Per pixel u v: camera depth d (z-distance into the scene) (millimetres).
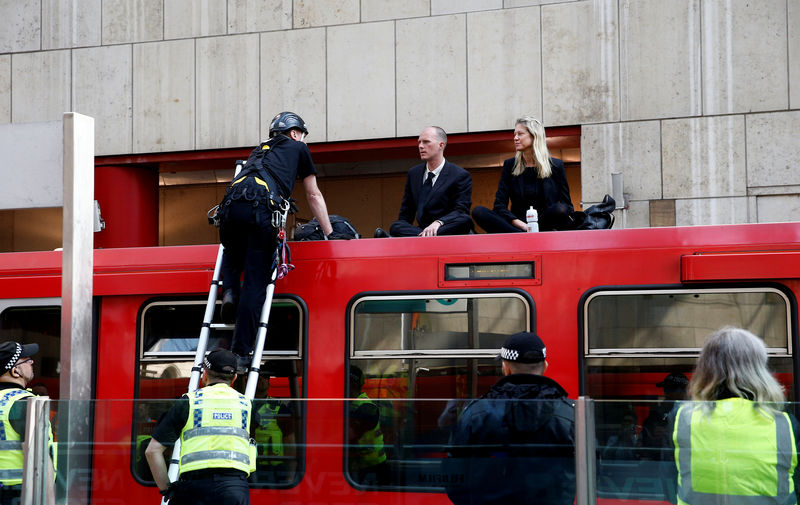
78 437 5402
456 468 4797
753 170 11602
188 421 5160
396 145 12859
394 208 15172
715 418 4312
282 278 6621
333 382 6465
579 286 6176
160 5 13578
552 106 12289
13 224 16469
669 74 11922
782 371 5797
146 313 6914
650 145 11938
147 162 13625
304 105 13094
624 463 4582
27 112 13859
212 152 13430
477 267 6367
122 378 6879
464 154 13469
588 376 6090
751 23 11680
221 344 6723
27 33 13938
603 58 12141
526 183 7562
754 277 5844
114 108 13648
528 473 4695
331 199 15453
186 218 15930
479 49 12578
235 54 13328
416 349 6375
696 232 6090
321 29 13086
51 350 7094
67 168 5664
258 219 6133
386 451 5281
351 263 6555
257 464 5492
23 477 5371
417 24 12805
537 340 4891
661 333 6023
